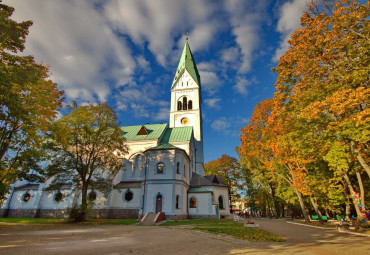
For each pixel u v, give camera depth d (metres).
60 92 23.00
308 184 25.20
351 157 19.30
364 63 14.58
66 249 9.28
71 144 28.39
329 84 16.06
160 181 31.05
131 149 38.78
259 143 31.11
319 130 19.06
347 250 9.55
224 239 12.73
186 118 53.84
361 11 13.42
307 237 14.18
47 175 28.22
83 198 27.38
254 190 51.38
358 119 11.92
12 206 36.50
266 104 31.91
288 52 17.97
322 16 15.34
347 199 26.09
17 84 16.53
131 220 28.58
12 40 14.77
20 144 22.81
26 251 8.80
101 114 29.88
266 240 12.44
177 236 14.17
